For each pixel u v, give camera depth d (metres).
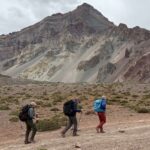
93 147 18.70
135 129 24.83
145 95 59.41
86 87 91.50
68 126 23.31
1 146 22.14
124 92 69.19
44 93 73.12
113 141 20.16
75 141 20.97
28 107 22.14
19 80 171.62
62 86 100.56
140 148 17.81
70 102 23.33
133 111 37.53
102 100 24.33
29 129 22.17
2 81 156.38
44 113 37.12
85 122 30.75
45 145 20.48
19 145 21.67
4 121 32.16
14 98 59.03
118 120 31.52
